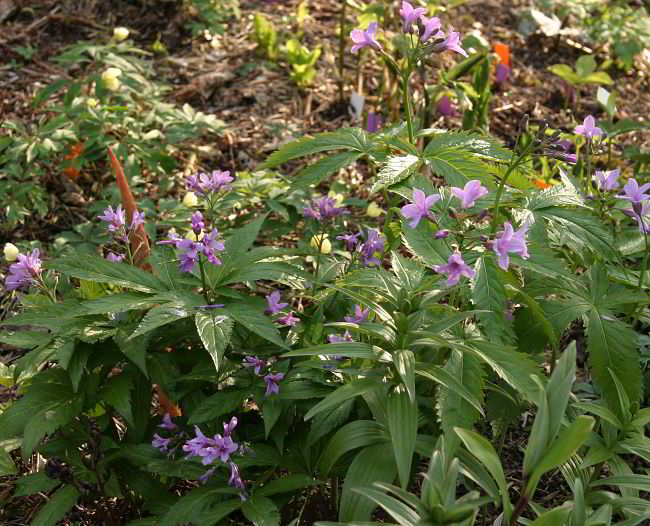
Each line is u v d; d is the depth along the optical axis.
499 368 0.52
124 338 0.57
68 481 0.55
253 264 0.60
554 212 0.61
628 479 0.53
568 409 0.61
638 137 1.10
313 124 1.08
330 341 0.59
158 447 0.58
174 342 0.59
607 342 0.58
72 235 0.86
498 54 1.11
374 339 0.58
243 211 0.92
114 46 1.03
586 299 0.60
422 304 0.54
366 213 0.94
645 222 0.63
